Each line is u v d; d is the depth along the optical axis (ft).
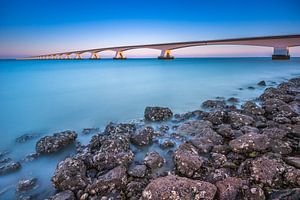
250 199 14.10
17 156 24.16
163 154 23.38
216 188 14.55
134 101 55.93
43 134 31.76
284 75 117.50
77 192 16.30
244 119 31.09
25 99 58.65
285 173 16.24
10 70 166.40
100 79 108.88
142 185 16.88
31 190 17.54
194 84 85.61
